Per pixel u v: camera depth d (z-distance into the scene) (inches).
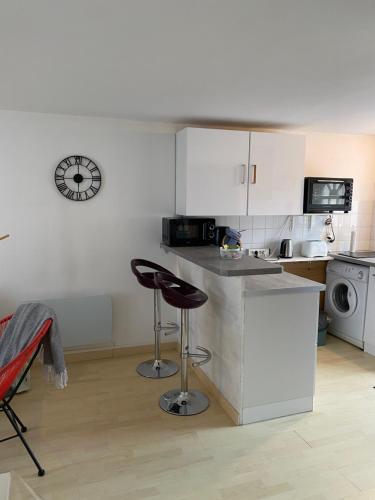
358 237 171.9
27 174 123.9
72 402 108.7
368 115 124.3
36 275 129.0
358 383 121.1
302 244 162.4
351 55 71.6
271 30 60.7
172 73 83.2
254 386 97.2
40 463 83.1
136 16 56.2
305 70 80.7
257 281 103.3
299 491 75.3
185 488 75.9
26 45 68.0
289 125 141.6
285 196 139.0
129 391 115.3
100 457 85.3
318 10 53.7
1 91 98.4
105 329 135.1
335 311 161.0
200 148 126.3
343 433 94.4
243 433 94.3
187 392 107.9
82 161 128.7
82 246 132.9
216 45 67.4
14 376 71.4
